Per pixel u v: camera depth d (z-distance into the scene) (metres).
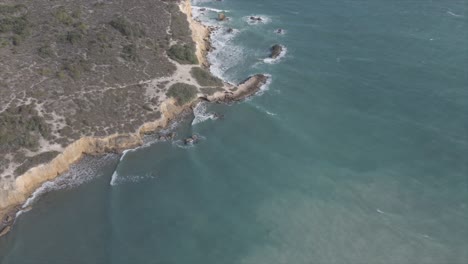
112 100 85.12
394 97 93.12
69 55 90.94
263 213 70.12
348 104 91.94
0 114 75.62
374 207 71.19
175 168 77.38
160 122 85.19
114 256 62.88
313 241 66.19
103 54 92.75
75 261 61.88
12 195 69.06
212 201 71.81
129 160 78.50
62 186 72.94
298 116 89.12
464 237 66.44
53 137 76.44
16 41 90.69
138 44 98.56
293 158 79.75
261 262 63.25
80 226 66.75
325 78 99.50
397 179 75.56
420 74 99.06
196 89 92.38
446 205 71.19
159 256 63.34
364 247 65.31
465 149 80.44
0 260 61.56
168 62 96.81
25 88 81.25
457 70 99.50
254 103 92.44
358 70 101.69
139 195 72.25
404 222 68.75
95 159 78.25
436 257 63.78
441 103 90.69
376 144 82.44
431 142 82.25
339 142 83.00
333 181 75.44
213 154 80.38
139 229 66.94
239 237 66.56
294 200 72.25
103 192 72.44
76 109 81.38
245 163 78.69
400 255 64.12
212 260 63.25
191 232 66.94
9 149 72.81
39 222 67.12
